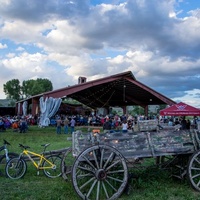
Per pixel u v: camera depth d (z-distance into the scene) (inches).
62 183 253.0
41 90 3385.8
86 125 1269.7
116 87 1446.9
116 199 205.8
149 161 333.1
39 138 710.5
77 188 198.7
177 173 259.4
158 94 1291.8
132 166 240.8
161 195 215.6
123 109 2016.5
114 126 1066.7
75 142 229.1
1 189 235.5
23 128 878.4
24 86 3757.4
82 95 1707.7
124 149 219.8
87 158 204.5
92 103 1978.3
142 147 223.6
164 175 260.2
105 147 207.2
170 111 633.6
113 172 208.1
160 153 226.7
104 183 215.6
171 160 258.1
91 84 1123.9
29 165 326.6
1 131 908.0
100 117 1333.7
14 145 542.3
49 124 1090.1
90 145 221.0
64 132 891.4
